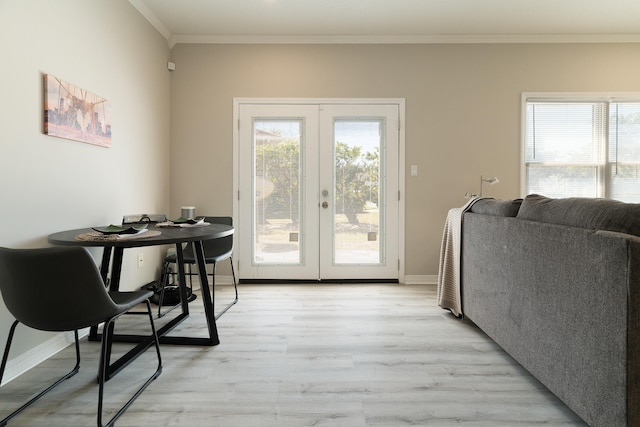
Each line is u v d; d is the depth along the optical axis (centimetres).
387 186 366
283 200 366
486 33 354
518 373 179
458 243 248
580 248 129
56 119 198
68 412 145
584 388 127
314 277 368
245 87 361
